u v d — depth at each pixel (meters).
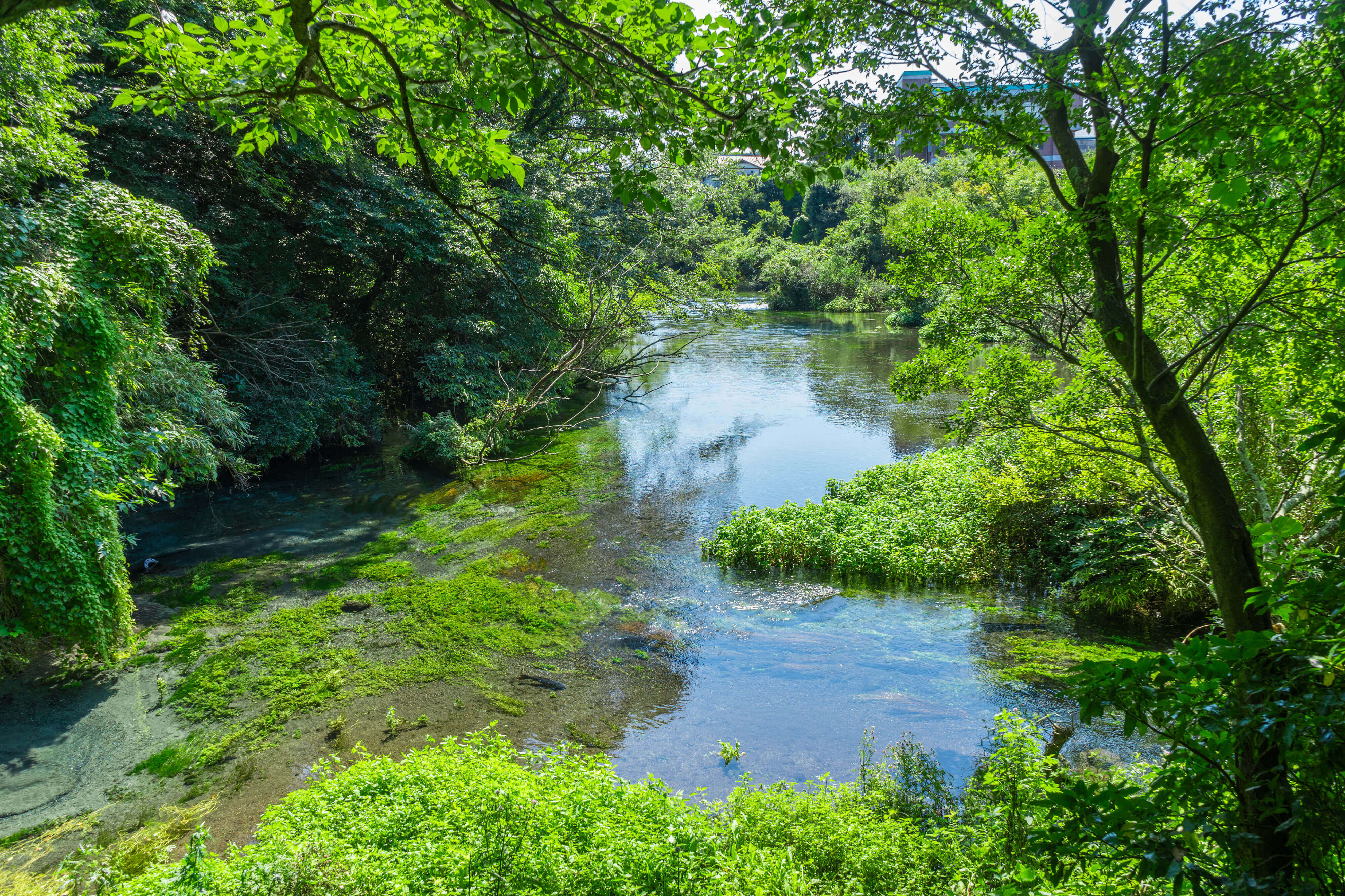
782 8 5.71
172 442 13.44
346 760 9.35
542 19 3.46
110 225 11.66
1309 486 8.23
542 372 26.36
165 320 14.99
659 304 32.09
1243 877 2.79
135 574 14.80
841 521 16.62
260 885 5.99
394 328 27.64
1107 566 13.42
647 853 6.44
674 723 10.26
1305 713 2.68
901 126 6.08
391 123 4.55
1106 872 4.98
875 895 6.26
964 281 9.27
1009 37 5.90
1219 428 10.74
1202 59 4.88
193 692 10.79
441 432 22.66
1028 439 12.71
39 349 10.55
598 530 17.78
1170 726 3.09
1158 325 9.30
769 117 3.96
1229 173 4.96
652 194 4.02
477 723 10.23
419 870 6.23
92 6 14.16
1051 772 7.14
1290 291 6.61
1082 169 6.42
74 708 10.38
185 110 17.73
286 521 18.00
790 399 32.19
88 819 8.25
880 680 11.29
